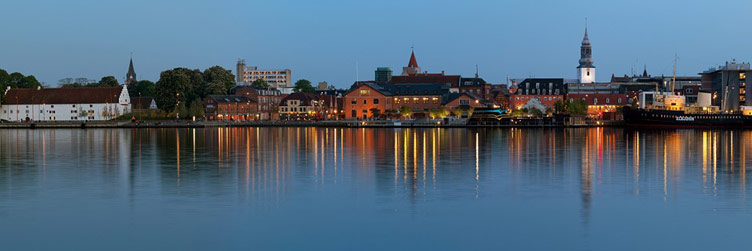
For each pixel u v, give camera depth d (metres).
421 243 40.66
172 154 94.62
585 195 55.53
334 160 84.56
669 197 54.44
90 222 45.78
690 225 44.38
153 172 71.31
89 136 150.88
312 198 54.22
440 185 61.03
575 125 199.88
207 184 61.88
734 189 58.53
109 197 54.88
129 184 61.97
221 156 90.94
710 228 43.56
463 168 74.62
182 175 68.62
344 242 40.84
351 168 74.94
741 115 199.00
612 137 138.62
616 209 49.56
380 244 40.47
